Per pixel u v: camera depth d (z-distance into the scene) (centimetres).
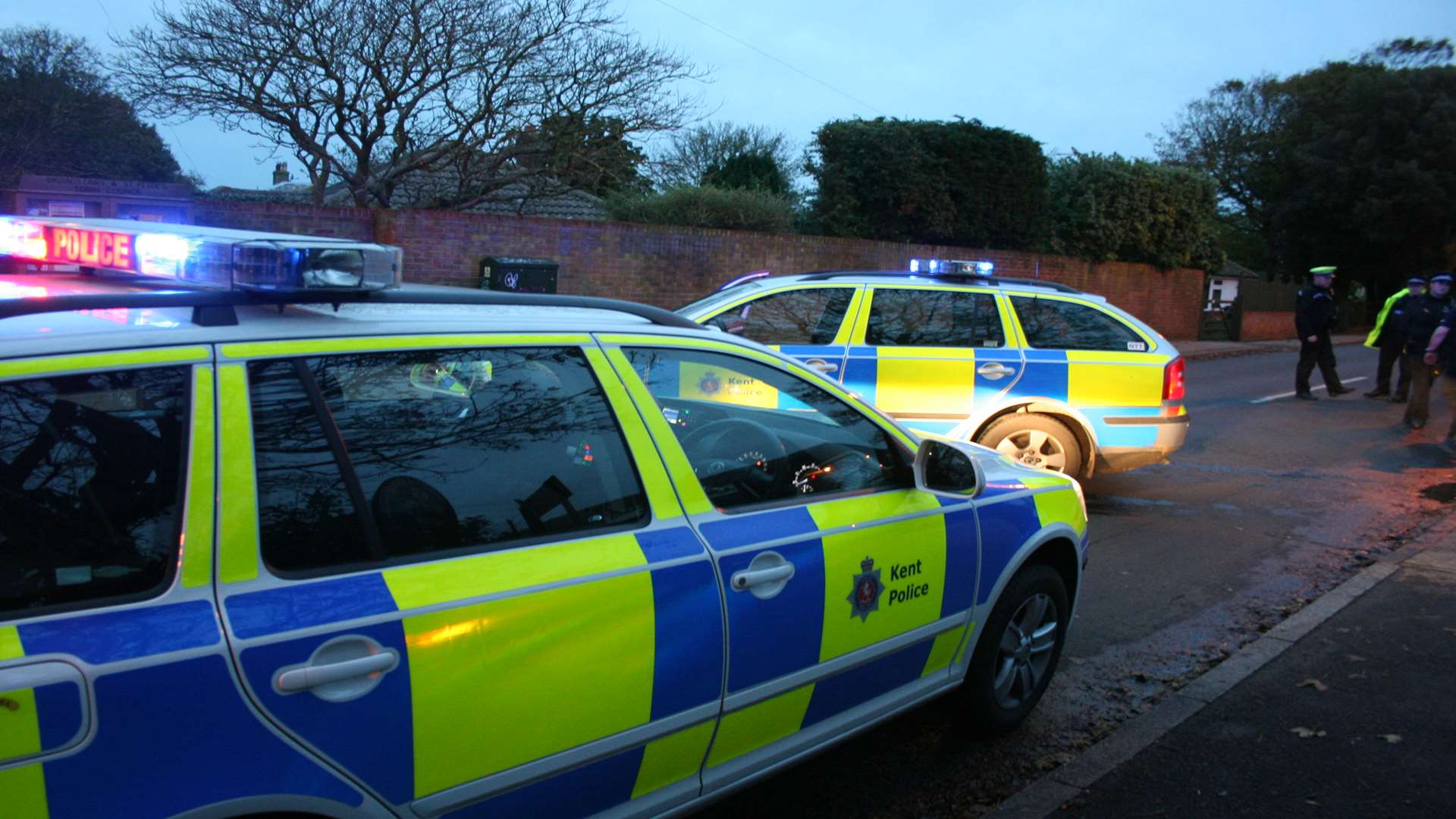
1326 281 1423
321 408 218
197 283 216
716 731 273
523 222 1465
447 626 217
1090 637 509
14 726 169
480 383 248
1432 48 3725
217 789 189
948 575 339
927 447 338
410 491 227
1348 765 374
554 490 250
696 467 287
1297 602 566
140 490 194
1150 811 342
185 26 1412
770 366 319
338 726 202
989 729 384
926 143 2034
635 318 301
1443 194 3048
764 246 1734
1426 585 577
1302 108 3534
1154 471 927
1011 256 2131
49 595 183
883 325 727
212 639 189
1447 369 985
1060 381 731
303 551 208
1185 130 4703
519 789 232
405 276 1380
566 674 236
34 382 188
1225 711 417
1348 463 979
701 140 2862
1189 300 2622
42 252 272
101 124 2498
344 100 1526
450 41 1510
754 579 275
